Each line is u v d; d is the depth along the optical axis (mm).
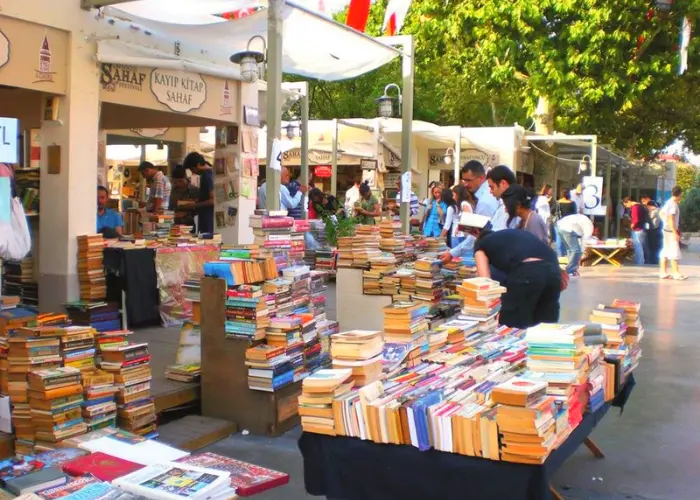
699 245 29953
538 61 16766
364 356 3484
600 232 23875
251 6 6957
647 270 16547
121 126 10086
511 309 5016
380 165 16344
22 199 6953
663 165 34156
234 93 8844
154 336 6816
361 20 8516
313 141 16375
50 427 4152
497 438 2883
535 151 18703
